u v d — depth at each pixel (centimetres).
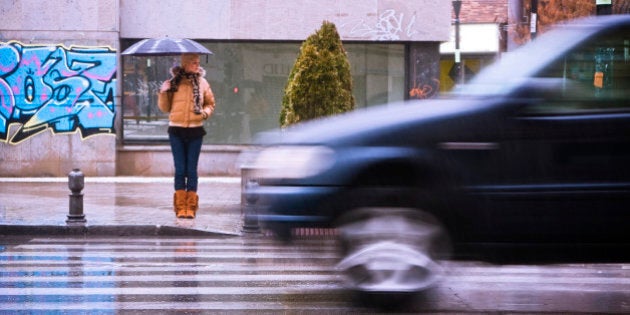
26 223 1861
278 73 3141
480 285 1297
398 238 1052
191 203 1978
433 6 3136
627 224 1045
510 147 1040
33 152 3033
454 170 1042
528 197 1037
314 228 1060
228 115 3131
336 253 1089
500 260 1071
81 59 3027
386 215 1057
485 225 1045
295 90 2178
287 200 1057
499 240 1052
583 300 1189
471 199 1042
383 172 1052
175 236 1852
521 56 1091
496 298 1195
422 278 1063
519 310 1120
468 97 1076
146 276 1388
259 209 1082
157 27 3069
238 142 3136
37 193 2481
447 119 1051
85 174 3045
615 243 1050
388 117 1074
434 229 1057
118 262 1527
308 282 1334
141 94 3092
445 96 1124
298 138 1082
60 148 3038
